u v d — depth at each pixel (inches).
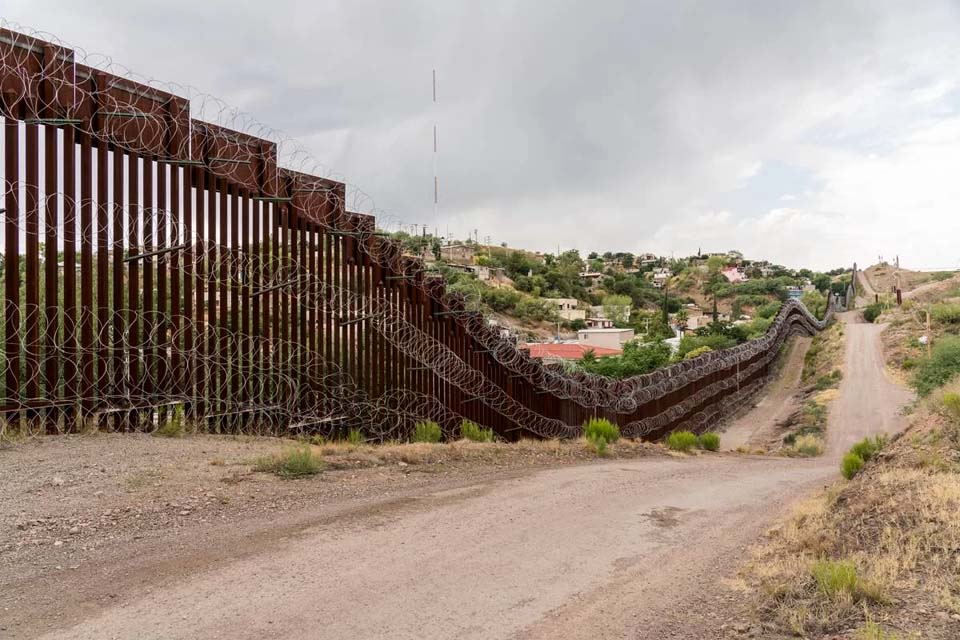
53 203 359.9
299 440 476.4
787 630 177.8
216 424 450.9
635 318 5270.7
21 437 347.3
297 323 523.8
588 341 3329.2
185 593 194.4
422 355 644.7
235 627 173.3
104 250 387.2
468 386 701.3
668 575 233.0
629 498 380.2
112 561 217.2
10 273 346.0
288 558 228.7
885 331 2714.1
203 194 446.0
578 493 382.3
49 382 367.9
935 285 4010.8
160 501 280.2
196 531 251.6
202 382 445.1
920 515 241.3
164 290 420.2
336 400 551.8
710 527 315.9
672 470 539.2
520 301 4173.2
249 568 217.2
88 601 186.1
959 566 197.2
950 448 331.0
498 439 708.7
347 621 180.2
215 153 455.5
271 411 492.4
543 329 3831.2
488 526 288.2
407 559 235.3
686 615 194.7
